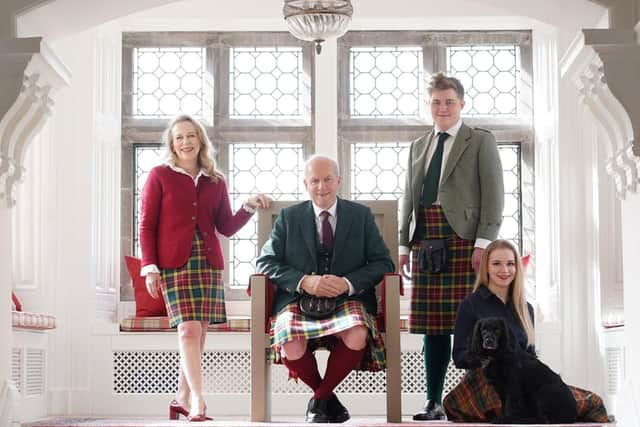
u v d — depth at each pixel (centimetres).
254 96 794
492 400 512
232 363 730
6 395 491
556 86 752
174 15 779
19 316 631
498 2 536
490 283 530
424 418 562
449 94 570
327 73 782
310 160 529
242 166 791
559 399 483
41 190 729
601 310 701
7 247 500
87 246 734
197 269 537
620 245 703
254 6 780
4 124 486
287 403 722
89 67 744
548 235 753
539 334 730
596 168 706
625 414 472
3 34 494
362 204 548
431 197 568
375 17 775
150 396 727
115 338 730
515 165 789
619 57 468
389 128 786
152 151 792
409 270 590
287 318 499
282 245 524
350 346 491
